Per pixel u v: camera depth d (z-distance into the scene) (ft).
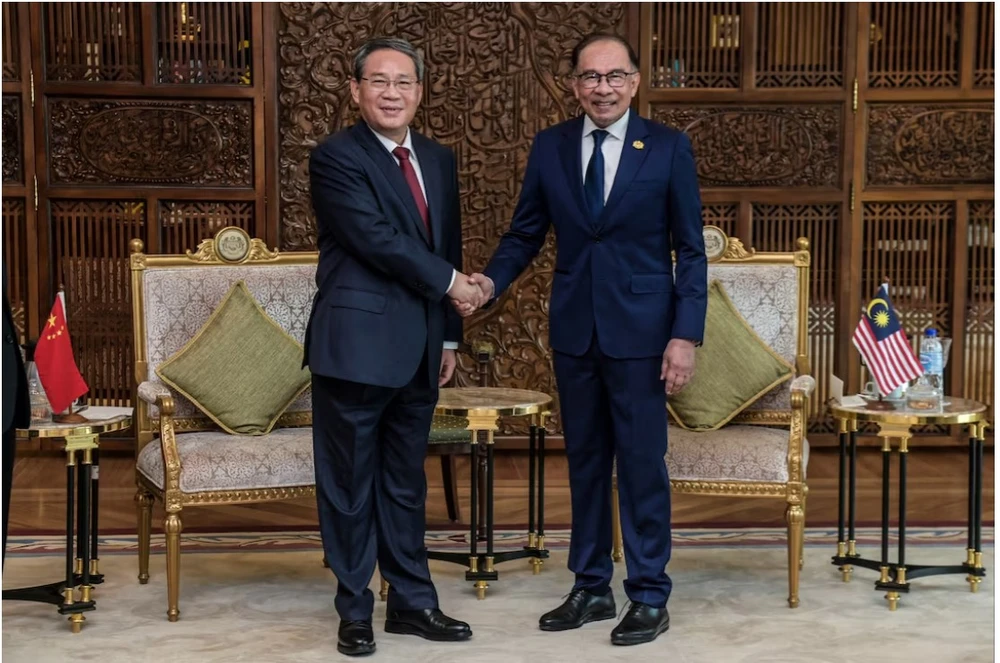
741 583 13.51
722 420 13.74
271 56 20.61
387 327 10.96
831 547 15.12
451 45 20.84
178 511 12.20
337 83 20.80
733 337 14.06
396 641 11.58
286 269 14.65
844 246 21.35
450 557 13.48
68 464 11.98
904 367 13.32
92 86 20.47
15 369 10.57
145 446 13.62
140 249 14.01
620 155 11.43
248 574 13.92
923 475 19.93
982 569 13.21
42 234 20.70
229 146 20.81
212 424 13.99
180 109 20.68
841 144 21.16
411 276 10.85
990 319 21.65
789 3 20.92
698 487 12.87
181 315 14.03
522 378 21.54
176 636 11.69
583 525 12.12
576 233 11.64
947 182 21.30
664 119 21.09
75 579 13.23
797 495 12.59
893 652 11.23
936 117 21.18
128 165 20.70
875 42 21.09
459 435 15.01
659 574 11.69
